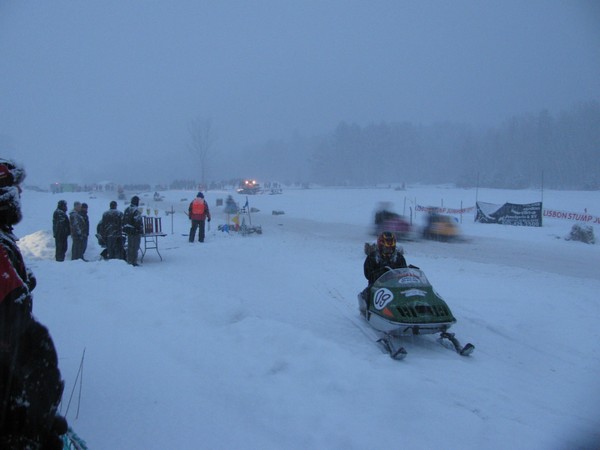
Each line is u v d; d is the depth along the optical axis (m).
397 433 3.86
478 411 4.40
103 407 4.01
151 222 13.91
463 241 19.98
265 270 12.31
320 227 25.48
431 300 6.59
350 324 7.65
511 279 11.52
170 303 7.40
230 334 6.11
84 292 8.11
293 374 4.89
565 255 15.91
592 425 4.24
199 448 3.53
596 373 5.73
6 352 2.07
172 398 4.27
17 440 2.10
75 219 13.53
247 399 4.32
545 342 6.92
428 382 4.90
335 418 4.01
